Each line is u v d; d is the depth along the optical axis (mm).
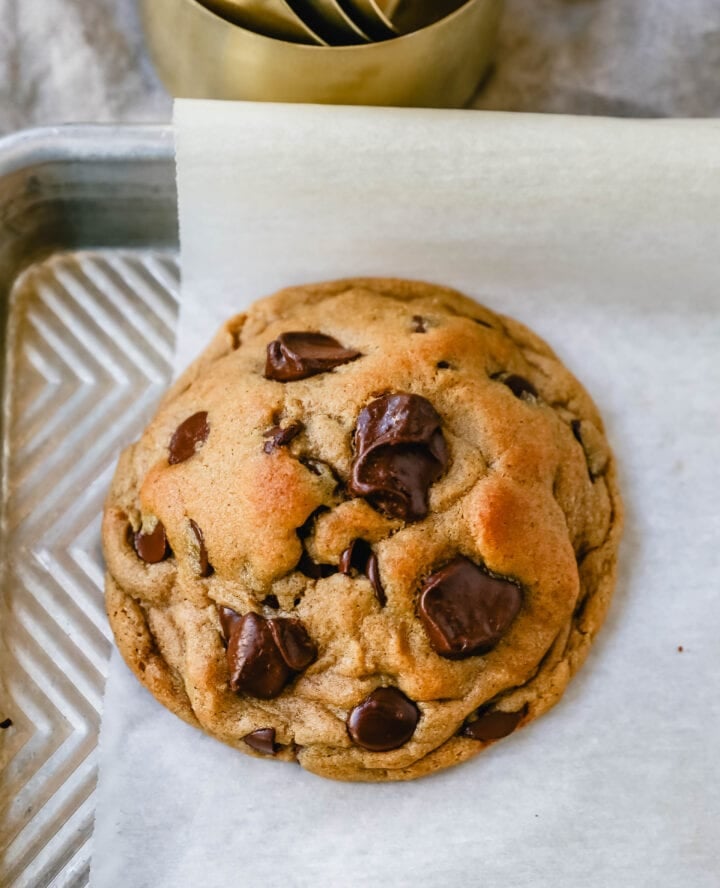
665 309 359
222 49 339
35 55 389
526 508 325
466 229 352
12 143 351
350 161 342
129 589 333
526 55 398
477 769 327
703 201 345
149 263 379
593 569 338
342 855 321
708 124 344
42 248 375
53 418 364
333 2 331
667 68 398
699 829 325
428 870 320
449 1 363
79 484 358
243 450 325
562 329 360
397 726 318
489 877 320
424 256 357
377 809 323
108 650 346
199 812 322
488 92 397
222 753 326
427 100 357
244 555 320
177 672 327
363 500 320
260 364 341
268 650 317
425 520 320
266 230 351
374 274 359
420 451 321
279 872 319
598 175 343
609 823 325
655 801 326
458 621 316
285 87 345
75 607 348
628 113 398
